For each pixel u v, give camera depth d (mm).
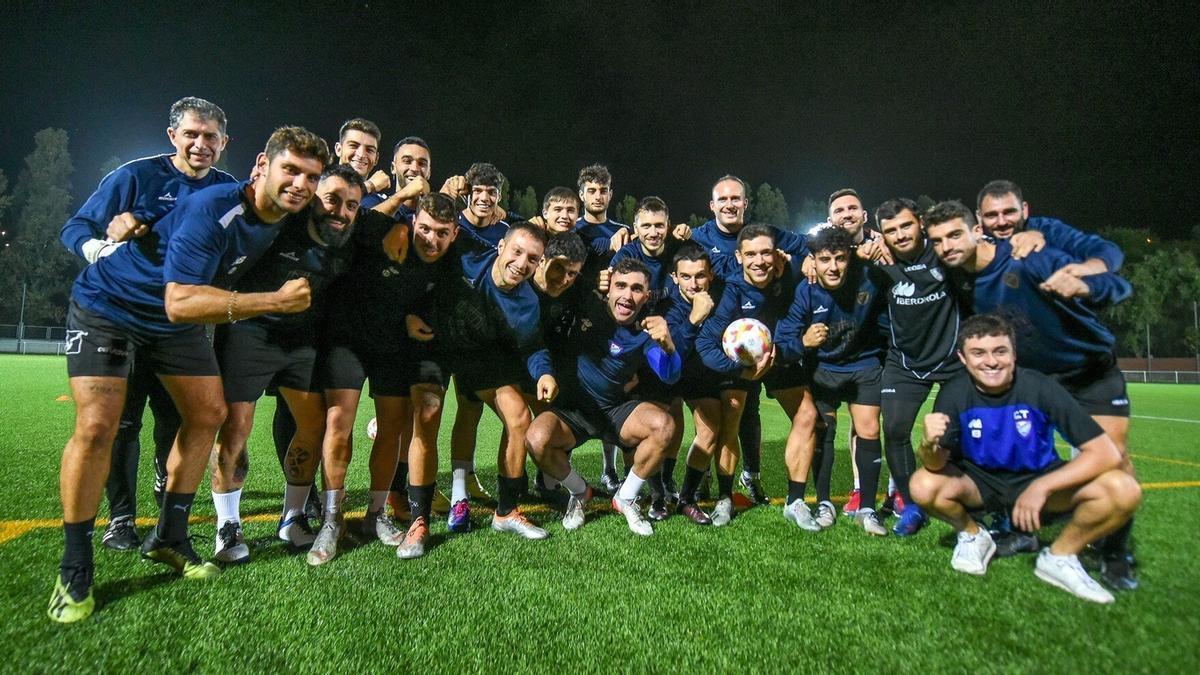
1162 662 1944
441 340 3492
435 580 2654
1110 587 2586
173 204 3535
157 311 2566
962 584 2619
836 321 3801
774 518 3850
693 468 3904
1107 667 1917
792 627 2201
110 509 3107
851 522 3736
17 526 3264
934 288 3424
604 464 4828
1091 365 2996
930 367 3506
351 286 3268
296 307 2518
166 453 3512
